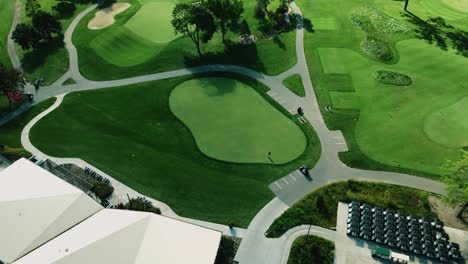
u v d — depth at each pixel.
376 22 109.31
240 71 92.75
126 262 50.50
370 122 79.00
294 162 71.00
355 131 77.06
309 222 61.38
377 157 71.88
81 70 94.56
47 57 98.69
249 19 111.62
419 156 72.00
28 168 65.12
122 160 71.88
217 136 76.12
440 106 82.44
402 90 86.69
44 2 121.06
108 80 91.31
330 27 107.94
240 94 86.00
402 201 63.78
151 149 73.94
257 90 87.00
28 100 86.19
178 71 93.19
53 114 82.31
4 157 71.75
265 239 59.31
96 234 54.12
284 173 69.06
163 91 87.31
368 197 64.12
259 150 73.25
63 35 106.56
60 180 63.09
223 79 90.25
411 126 77.94
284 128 77.75
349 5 118.44
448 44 101.00
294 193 65.75
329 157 72.00
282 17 108.81
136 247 52.19
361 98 84.75
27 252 53.25
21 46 101.00
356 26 108.06
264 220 61.78
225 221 61.72
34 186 61.75
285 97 85.31
